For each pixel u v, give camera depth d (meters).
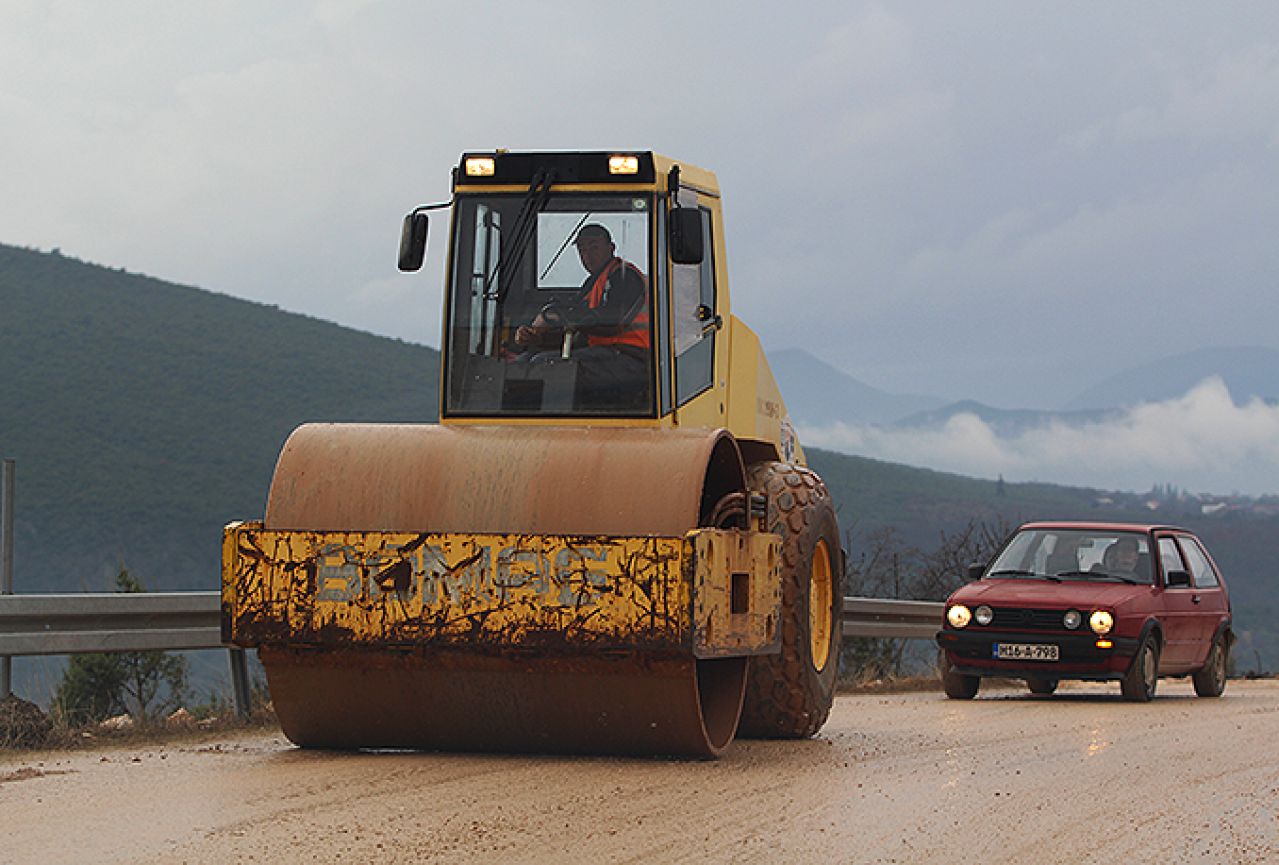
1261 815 8.49
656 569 9.34
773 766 10.19
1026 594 18.00
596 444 10.04
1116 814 8.45
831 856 7.07
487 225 11.39
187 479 113.25
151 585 98.75
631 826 7.70
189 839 7.15
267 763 9.88
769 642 10.83
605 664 9.54
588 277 11.23
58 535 101.81
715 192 12.30
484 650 9.55
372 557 9.62
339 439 10.21
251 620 9.74
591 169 11.32
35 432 115.50
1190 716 15.05
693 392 11.59
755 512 11.66
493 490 9.87
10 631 11.90
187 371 131.62
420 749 10.45
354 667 9.88
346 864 6.63
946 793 9.09
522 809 8.12
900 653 24.75
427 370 145.12
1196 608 19.06
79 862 6.63
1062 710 15.95
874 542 29.84
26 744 11.28
